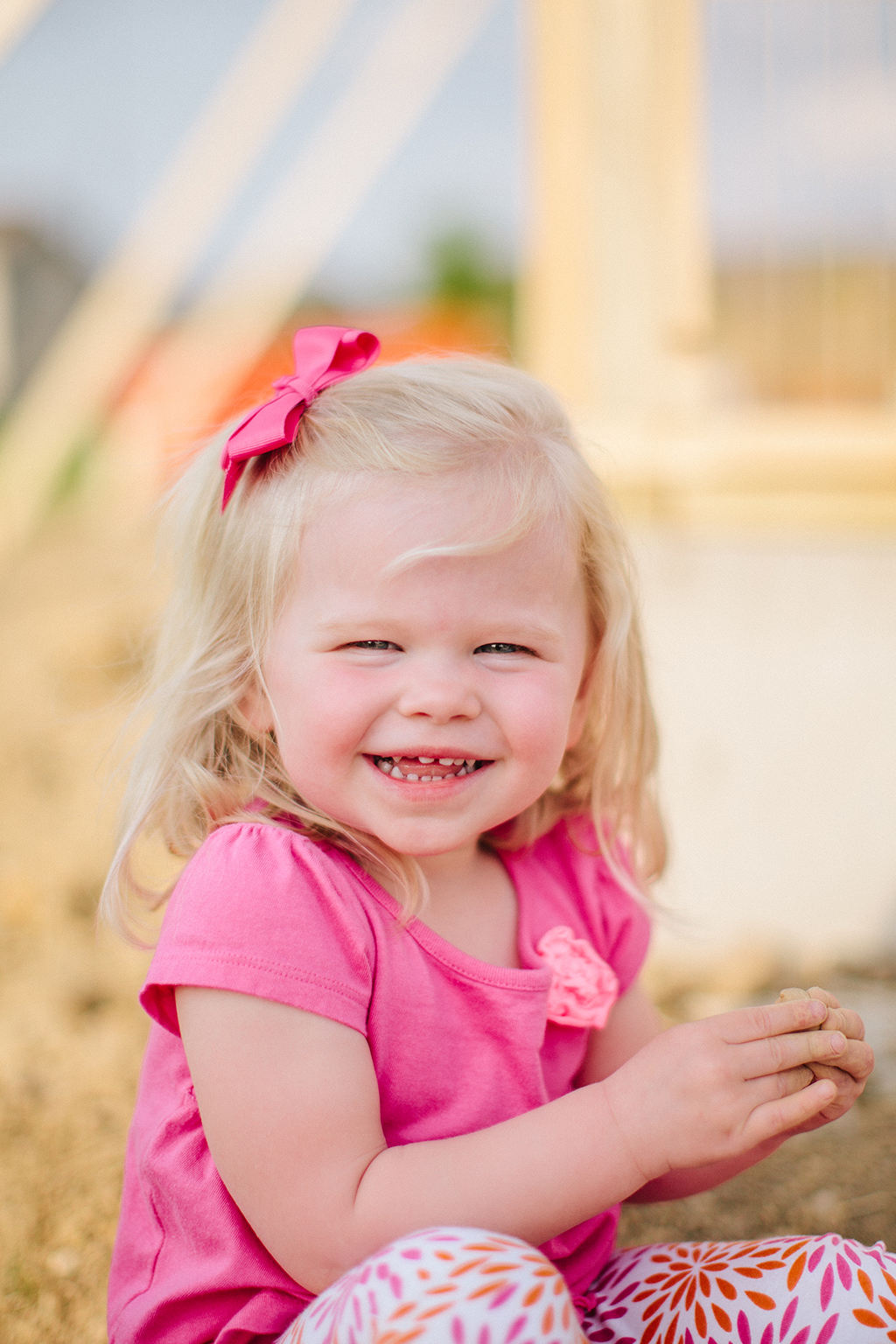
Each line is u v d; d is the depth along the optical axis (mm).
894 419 3443
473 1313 856
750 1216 1726
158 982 1075
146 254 4883
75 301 10078
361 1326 880
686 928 2811
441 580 1096
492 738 1121
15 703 3732
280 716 1171
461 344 7480
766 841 2854
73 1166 1825
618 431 3299
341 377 1284
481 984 1157
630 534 3113
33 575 4637
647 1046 1097
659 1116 1043
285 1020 1053
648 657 1628
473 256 8094
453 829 1121
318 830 1184
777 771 2875
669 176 3426
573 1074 1299
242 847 1135
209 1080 1056
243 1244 1087
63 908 2834
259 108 4824
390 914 1152
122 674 3766
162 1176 1148
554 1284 884
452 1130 1117
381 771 1126
